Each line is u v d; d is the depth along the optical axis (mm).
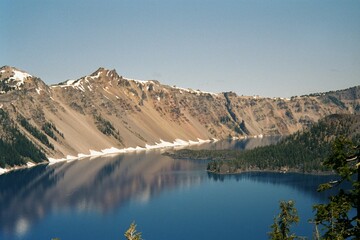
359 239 24156
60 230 170625
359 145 24500
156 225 176750
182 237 159250
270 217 187625
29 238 160625
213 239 155000
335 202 24859
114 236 161750
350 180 24219
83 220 186000
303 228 159625
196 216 190875
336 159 24562
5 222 183000
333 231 25031
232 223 178625
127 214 196000
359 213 24406
